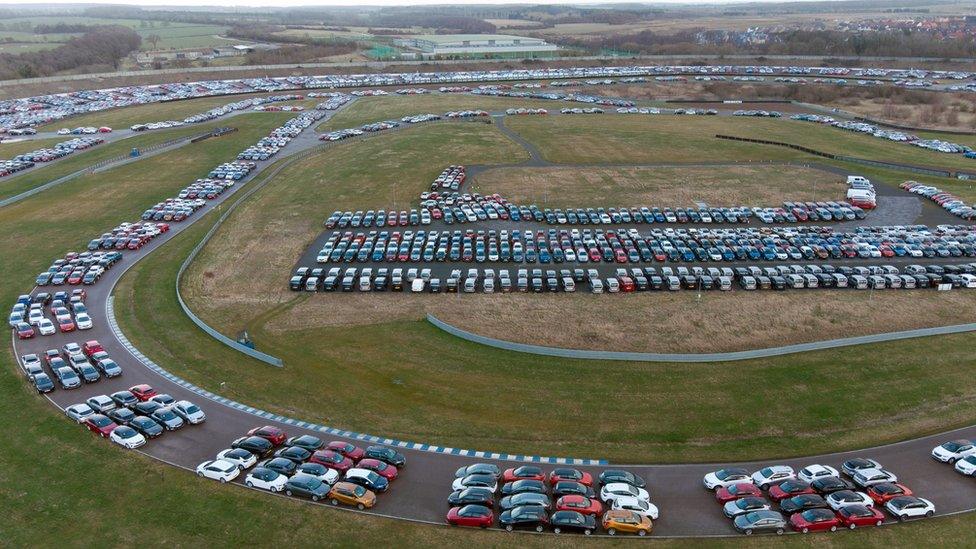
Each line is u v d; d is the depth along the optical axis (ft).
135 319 256.73
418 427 185.98
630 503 148.15
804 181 435.53
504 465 168.76
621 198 403.95
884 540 140.15
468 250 314.14
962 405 193.88
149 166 484.33
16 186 433.48
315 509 150.61
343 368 220.64
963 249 313.32
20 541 142.20
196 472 163.63
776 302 271.49
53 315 259.80
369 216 364.79
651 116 654.12
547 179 444.55
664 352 232.94
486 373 216.74
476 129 592.19
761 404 196.54
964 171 444.96
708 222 360.48
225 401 198.80
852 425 185.57
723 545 139.54
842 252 313.32
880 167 466.70
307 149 530.68
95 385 207.10
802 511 146.92
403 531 143.64
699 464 168.66
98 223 369.50
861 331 246.88
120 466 166.20
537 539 141.59
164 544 140.26
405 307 269.03
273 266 311.88
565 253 314.14
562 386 208.23
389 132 586.04
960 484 158.30
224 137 567.59
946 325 249.75
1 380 209.46
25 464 167.94
